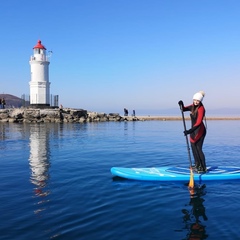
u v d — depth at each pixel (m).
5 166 10.46
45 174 9.06
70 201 6.27
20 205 6.00
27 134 24.27
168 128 34.44
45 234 4.59
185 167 9.56
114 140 20.20
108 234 4.59
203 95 8.15
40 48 43.25
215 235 4.53
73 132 27.06
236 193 6.89
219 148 15.91
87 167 10.23
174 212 5.60
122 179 8.34
